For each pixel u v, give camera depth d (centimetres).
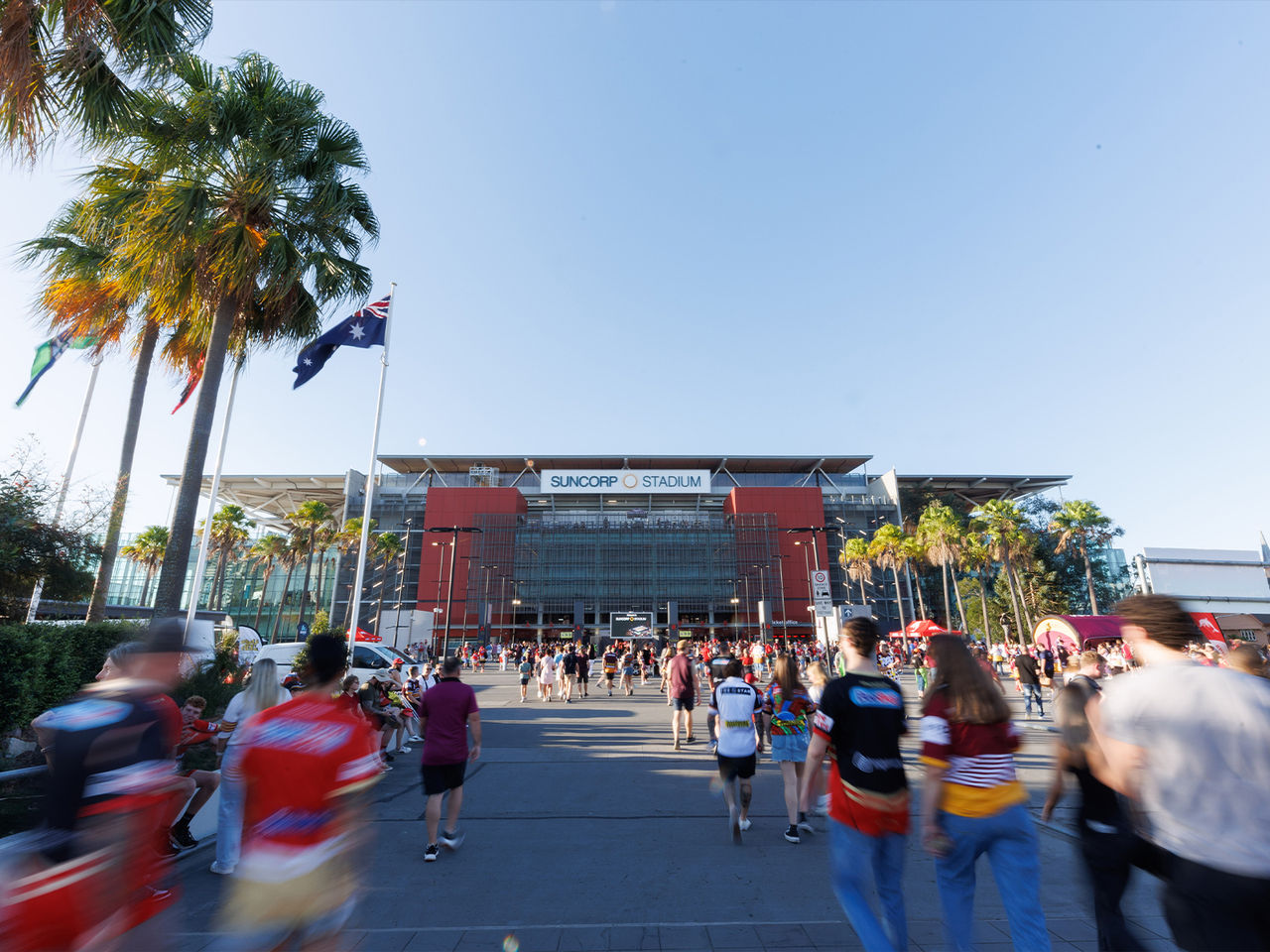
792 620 7694
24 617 1234
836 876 308
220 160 1138
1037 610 6394
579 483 8725
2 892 204
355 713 279
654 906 435
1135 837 311
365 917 418
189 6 723
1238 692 220
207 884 482
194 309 1219
